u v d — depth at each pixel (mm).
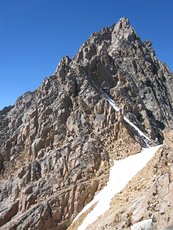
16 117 94188
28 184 71375
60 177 70188
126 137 74312
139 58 112938
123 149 72250
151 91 103750
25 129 82312
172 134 54031
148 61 115875
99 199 62594
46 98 85125
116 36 121688
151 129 86062
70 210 65312
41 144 78312
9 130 90812
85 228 56156
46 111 82188
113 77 95125
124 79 95875
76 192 66500
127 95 92625
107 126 77188
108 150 72750
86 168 69625
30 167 73500
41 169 73188
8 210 68812
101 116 79188
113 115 78750
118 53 111938
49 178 70938
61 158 72750
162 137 89438
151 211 42469
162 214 40500
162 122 96688
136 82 104438
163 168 50469
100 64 94125
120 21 124688
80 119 78875
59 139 77625
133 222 43094
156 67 118312
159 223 39875
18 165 78812
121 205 53781
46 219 64938
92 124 78500
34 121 82312
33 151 78188
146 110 93875
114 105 87500
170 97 111875
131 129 77812
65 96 83000
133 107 89688
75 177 68750
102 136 75312
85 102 82312
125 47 113875
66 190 67500
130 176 62000
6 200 71562
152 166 56750
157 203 42531
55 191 68438
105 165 69625
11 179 74938
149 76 109938
